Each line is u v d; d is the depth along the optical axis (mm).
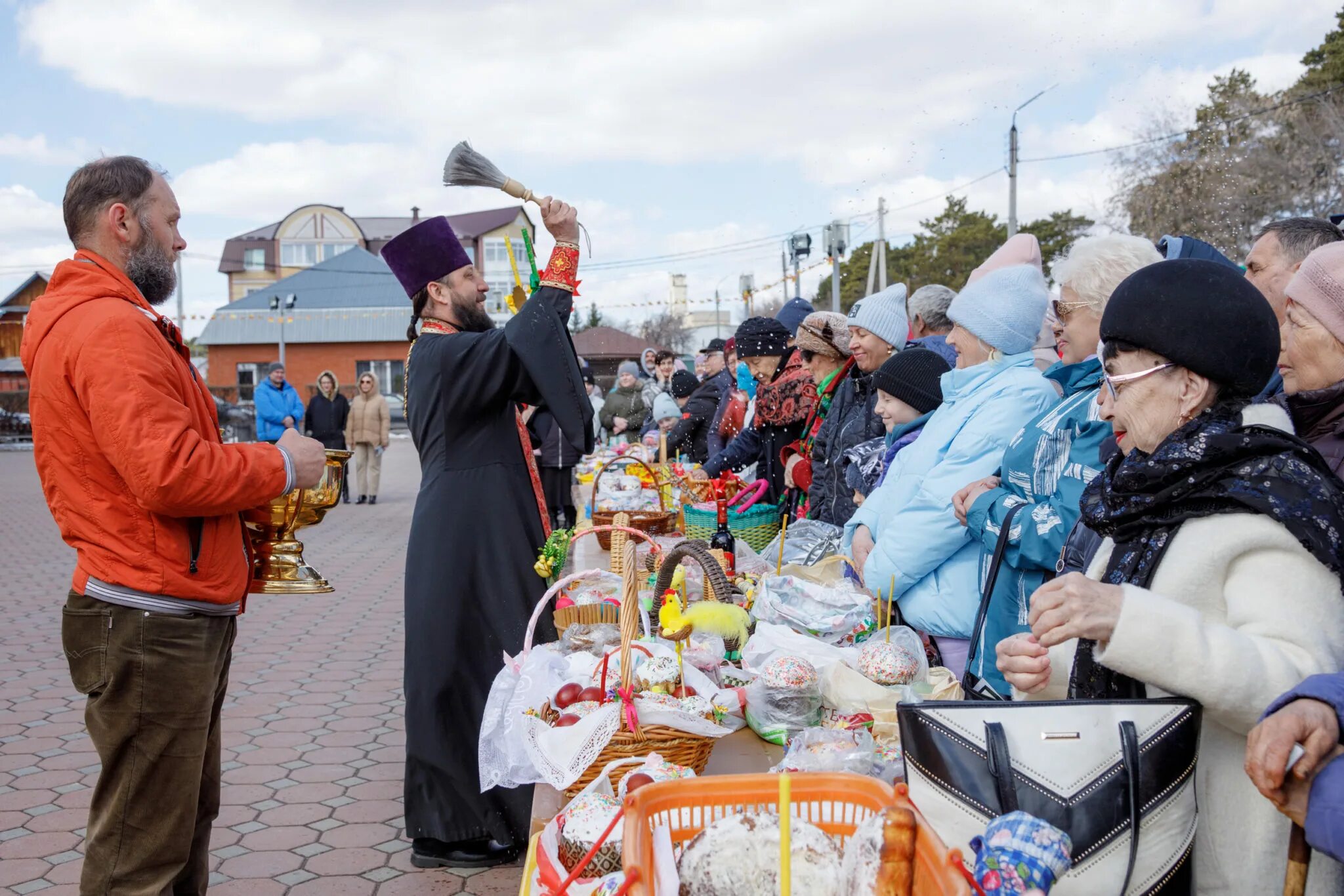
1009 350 3014
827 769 1871
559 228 3064
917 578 2852
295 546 2707
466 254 3367
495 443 3223
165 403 2178
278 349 45969
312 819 3717
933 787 1376
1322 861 1437
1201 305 1503
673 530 5012
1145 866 1341
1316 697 1284
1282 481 1414
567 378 2979
